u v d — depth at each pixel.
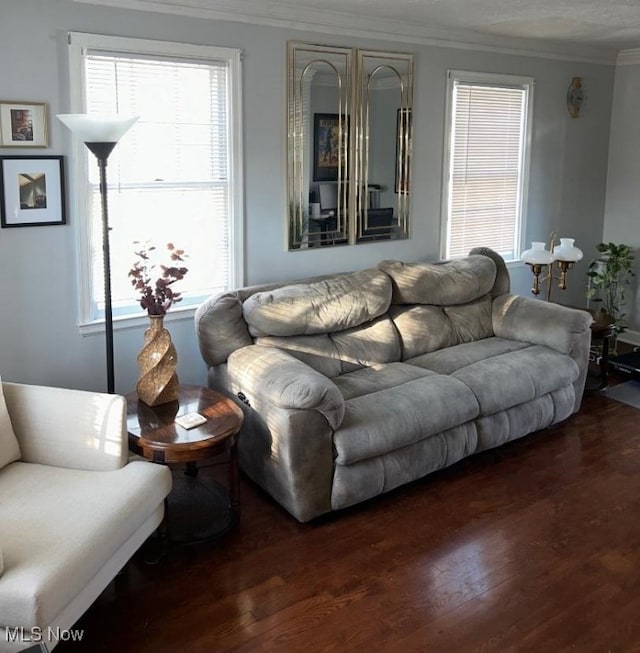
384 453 3.30
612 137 6.06
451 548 3.06
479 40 4.91
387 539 3.12
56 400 2.75
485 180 5.28
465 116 5.02
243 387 3.37
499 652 2.45
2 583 2.04
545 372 4.03
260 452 3.31
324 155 4.34
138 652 2.42
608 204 6.18
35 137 3.31
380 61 4.46
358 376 3.78
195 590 2.76
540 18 4.35
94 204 3.58
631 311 6.16
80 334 3.64
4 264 3.35
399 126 4.66
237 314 3.65
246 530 3.18
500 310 4.61
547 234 5.83
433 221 5.02
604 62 5.82
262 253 4.21
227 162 3.97
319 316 3.77
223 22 3.77
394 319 4.21
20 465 2.75
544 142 5.58
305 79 4.16
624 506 3.42
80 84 3.38
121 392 3.83
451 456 3.59
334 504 3.23
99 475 2.67
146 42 3.52
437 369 3.97
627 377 5.26
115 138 3.03
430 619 2.61
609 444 4.11
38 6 3.21
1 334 3.41
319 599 2.71
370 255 4.72
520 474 3.74
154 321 3.15
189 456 2.85
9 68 3.19
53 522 2.34
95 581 2.32
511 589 2.78
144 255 3.21
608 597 2.74
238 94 3.89
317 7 3.99
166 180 3.79
